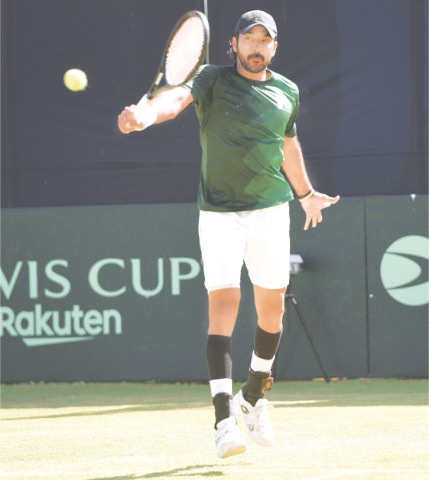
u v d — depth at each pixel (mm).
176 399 23656
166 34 30500
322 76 29906
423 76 29625
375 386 25812
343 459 13086
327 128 29953
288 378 26797
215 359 12602
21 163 30781
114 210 27203
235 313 12977
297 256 26094
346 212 26719
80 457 14039
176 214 27078
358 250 26656
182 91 12602
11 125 30719
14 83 30734
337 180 30000
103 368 27156
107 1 30531
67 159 30734
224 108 12969
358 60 29797
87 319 27234
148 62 30547
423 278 26438
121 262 27156
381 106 29797
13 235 27453
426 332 26406
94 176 30703
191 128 30422
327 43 29812
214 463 13000
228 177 13078
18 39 30719
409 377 26547
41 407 22453
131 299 27094
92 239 27266
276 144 13203
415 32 29594
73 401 23641
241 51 12984
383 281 26547
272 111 13109
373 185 29891
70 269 27281
